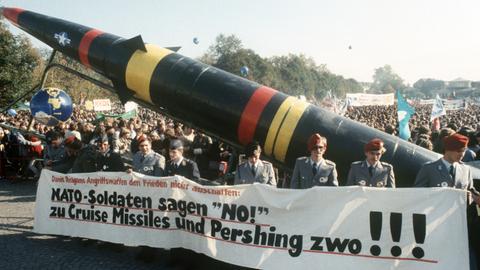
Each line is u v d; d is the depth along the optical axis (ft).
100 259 19.16
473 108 176.76
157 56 26.71
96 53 28.91
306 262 15.64
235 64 285.43
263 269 16.16
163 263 18.84
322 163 17.57
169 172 20.54
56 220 21.15
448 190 13.99
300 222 15.76
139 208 19.07
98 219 20.11
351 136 20.95
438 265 13.99
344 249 15.20
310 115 21.95
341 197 15.23
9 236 22.17
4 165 39.06
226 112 23.68
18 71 90.99
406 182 19.51
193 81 24.80
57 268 17.95
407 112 35.47
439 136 25.81
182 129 39.40
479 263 14.94
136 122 51.39
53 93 35.01
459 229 13.79
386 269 14.69
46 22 32.30
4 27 91.25
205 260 18.88
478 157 23.44
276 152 22.47
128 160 33.32
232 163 25.84
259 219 16.37
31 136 39.37
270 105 22.70
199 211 17.53
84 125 40.83
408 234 14.40
